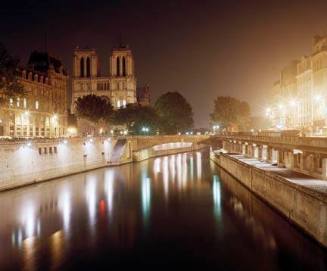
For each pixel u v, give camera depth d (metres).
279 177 56.16
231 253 43.66
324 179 54.75
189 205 66.81
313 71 130.00
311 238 43.84
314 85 128.88
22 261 41.53
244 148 117.75
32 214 60.22
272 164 81.69
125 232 51.31
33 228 52.97
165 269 39.69
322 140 50.62
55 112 165.88
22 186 82.31
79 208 64.75
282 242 45.75
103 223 55.62
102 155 131.88
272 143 76.81
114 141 144.12
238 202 68.38
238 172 90.81
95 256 43.00
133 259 42.19
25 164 83.44
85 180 96.62
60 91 172.25
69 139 106.31
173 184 90.38
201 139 163.75
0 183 75.06
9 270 39.38
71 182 92.50
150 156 172.38
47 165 93.69
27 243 46.97
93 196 75.12
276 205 58.19
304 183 52.81
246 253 43.56
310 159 61.62
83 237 49.44
